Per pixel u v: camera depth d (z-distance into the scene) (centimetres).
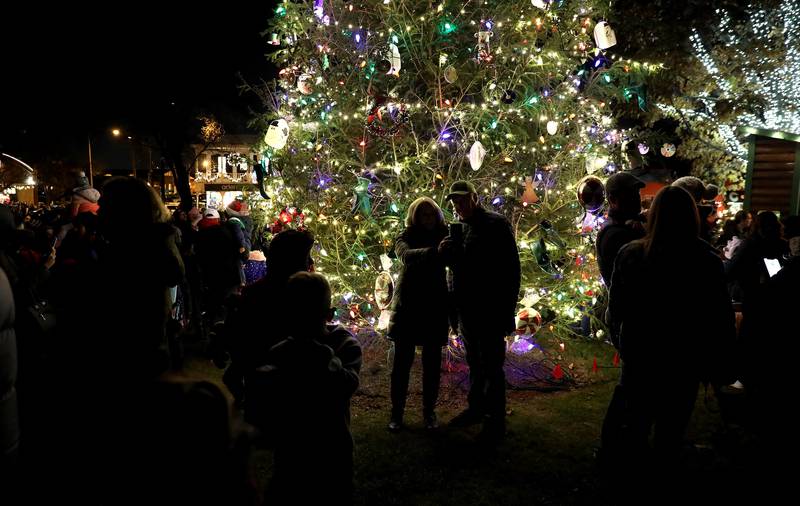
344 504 249
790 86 1088
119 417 126
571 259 605
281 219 600
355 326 623
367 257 606
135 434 123
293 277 247
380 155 623
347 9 625
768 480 337
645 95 631
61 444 285
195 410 120
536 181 582
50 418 303
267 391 234
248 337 280
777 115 1112
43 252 571
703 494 328
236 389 288
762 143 971
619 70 623
